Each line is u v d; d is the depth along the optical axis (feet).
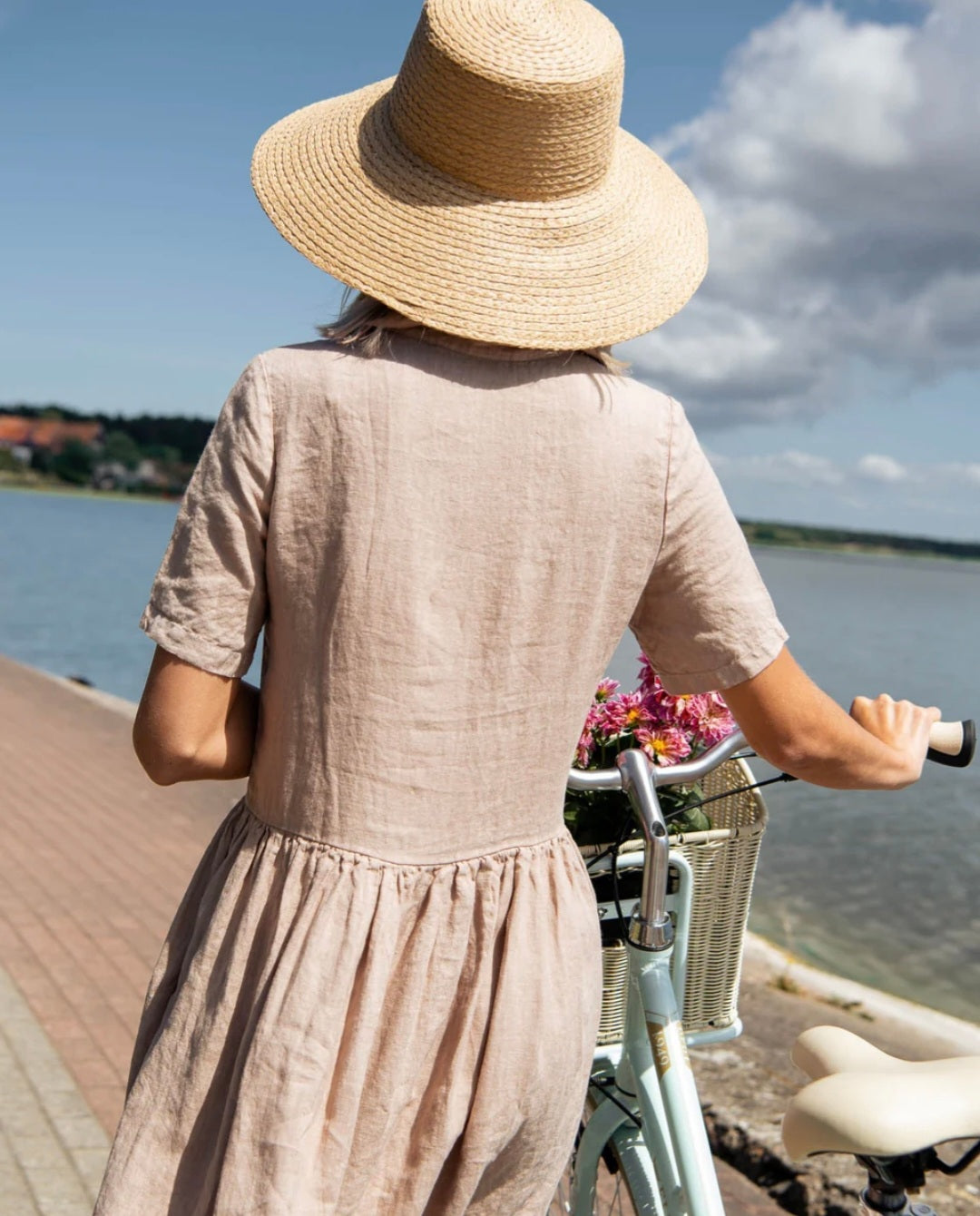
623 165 4.41
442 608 4.01
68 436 527.81
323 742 4.08
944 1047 13.67
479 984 4.20
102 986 13.83
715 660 4.44
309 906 4.06
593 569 4.18
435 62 3.93
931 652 131.75
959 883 28.22
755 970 15.80
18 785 24.89
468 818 4.18
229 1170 3.96
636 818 5.32
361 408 3.92
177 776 4.25
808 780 4.72
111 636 87.61
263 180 4.30
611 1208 6.31
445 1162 4.27
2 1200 8.91
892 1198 5.15
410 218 4.02
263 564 4.07
